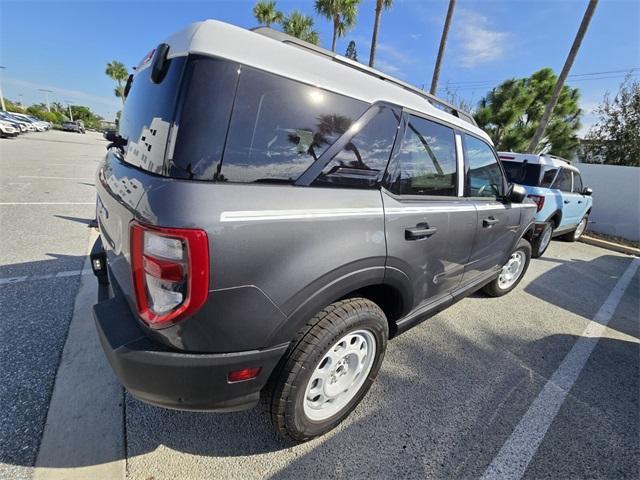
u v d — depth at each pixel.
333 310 1.54
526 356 2.71
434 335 2.90
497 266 3.24
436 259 2.11
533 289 4.28
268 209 1.23
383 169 1.70
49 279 3.07
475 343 2.83
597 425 2.02
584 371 2.58
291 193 1.31
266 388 1.49
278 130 1.30
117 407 1.80
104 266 1.97
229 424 1.79
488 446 1.80
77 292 2.87
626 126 11.08
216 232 1.12
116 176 1.57
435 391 2.19
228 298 1.18
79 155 14.39
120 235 1.39
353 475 1.57
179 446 1.64
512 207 3.06
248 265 1.19
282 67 1.31
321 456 1.66
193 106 1.14
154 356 1.19
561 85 9.41
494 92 12.16
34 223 4.63
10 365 2.01
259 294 1.24
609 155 11.62
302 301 1.35
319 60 1.49
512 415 2.04
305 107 1.38
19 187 6.88
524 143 11.99
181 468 1.53
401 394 2.13
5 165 9.75
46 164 10.66
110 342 1.23
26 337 2.27
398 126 1.76
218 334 1.21
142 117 1.47
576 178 6.56
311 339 1.45
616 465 1.75
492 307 3.61
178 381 1.22
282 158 1.32
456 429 1.89
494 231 2.80
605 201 9.00
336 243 1.43
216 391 1.28
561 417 2.06
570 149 12.50
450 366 2.48
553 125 12.34
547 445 1.84
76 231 4.45
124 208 1.31
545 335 3.10
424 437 1.82
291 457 1.64
